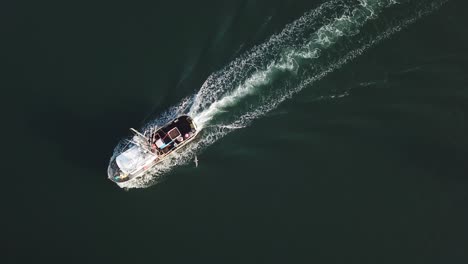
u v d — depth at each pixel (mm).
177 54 115875
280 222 105750
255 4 117000
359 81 114125
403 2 117562
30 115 113812
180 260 103312
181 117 110625
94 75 115875
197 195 108188
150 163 109312
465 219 104375
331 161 109688
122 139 111125
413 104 112375
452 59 113688
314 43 116125
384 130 111312
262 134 111875
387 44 115625
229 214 106562
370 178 108375
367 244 103750
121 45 117688
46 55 118062
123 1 121438
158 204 107688
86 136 111750
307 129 112000
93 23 119938
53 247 104000
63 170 109562
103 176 109188
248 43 115875
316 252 103375
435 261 101688
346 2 117812
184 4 119438
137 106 113312
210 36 116250
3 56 118438
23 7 121938
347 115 112500
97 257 103500
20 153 111000
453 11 116375
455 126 110875
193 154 111250
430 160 109000
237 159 110438
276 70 115125
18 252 103375
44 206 107000
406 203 106312
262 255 103438
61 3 121812
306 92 114062
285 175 108938
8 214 106312
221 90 114188
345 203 106812
